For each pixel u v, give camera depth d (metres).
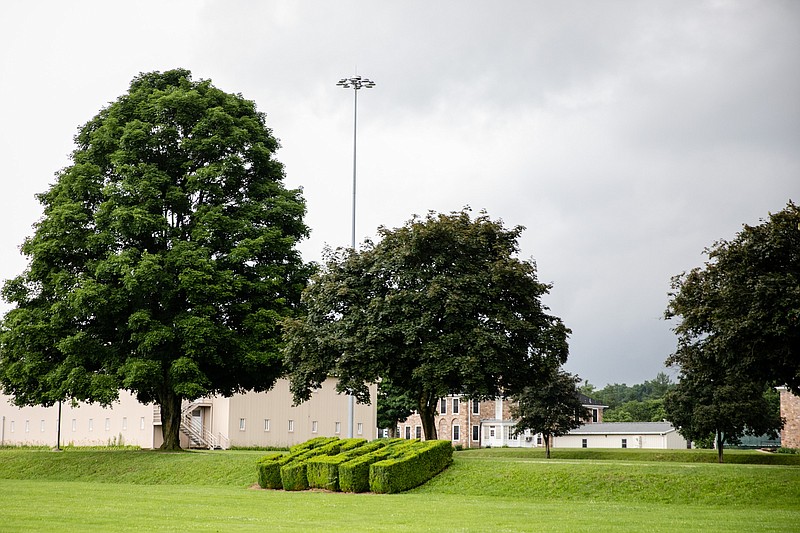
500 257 37.12
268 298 42.69
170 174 43.81
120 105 44.38
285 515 20.77
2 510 21.53
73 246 41.41
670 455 59.78
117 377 39.72
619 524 18.44
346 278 38.38
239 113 46.16
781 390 72.81
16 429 78.38
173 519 19.59
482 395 36.19
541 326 37.47
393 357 35.84
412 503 24.31
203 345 40.44
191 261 40.28
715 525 18.22
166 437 44.16
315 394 68.94
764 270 27.84
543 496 26.56
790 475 25.30
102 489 30.16
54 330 41.19
